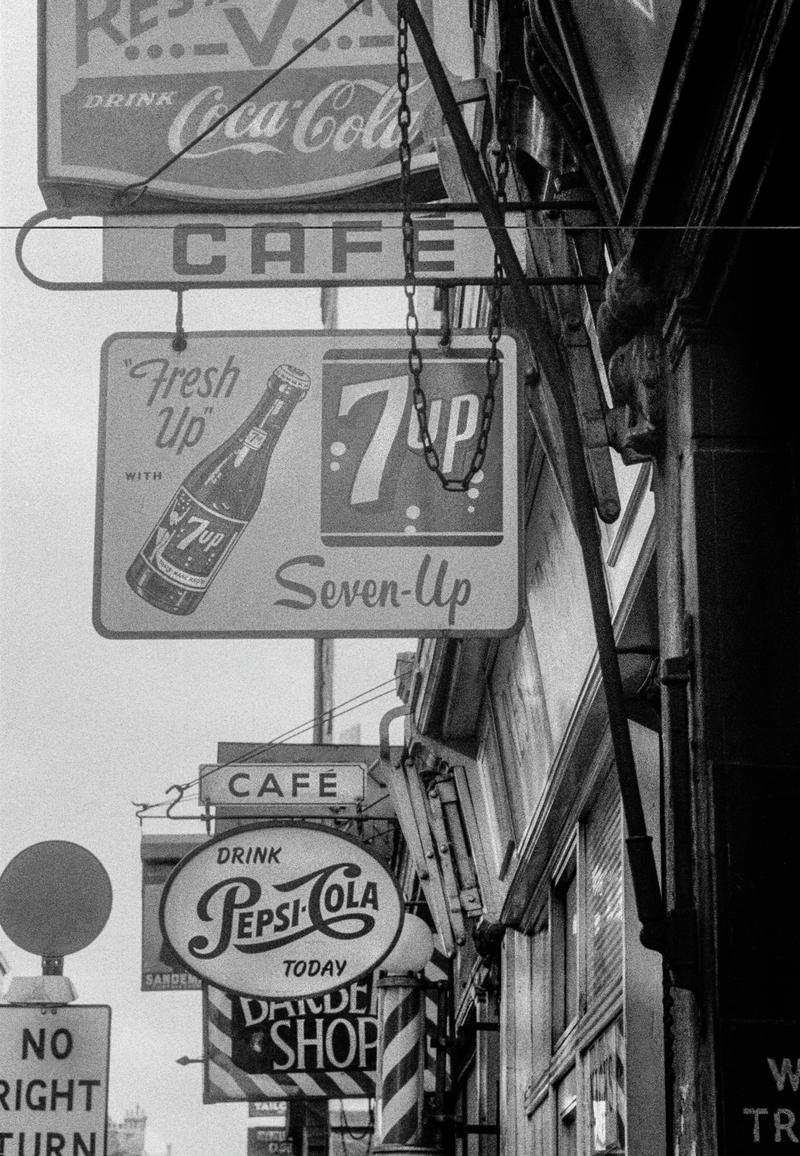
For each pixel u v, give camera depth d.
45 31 7.82
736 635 5.92
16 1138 9.94
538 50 7.12
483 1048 14.04
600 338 6.84
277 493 7.23
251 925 11.00
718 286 6.04
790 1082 5.45
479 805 13.91
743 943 5.58
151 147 7.71
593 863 10.29
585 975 10.35
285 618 7.11
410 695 13.98
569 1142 11.02
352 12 7.91
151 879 15.76
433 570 7.15
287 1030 14.45
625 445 6.63
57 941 10.31
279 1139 23.86
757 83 5.32
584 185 7.52
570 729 9.52
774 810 5.71
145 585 7.15
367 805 14.66
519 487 7.21
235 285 7.30
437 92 6.22
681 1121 5.80
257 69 7.83
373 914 11.06
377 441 7.29
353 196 7.78
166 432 7.29
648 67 6.06
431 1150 13.38
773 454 6.10
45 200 7.79
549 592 10.35
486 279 7.09
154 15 7.87
